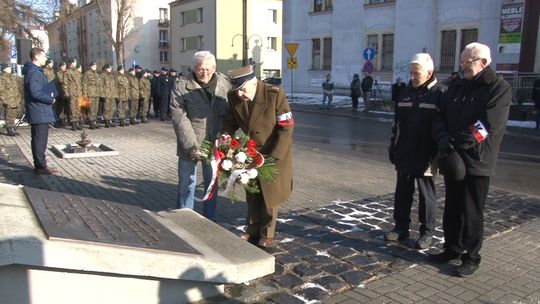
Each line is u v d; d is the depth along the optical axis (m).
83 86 14.71
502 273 4.39
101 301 3.32
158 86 17.78
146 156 10.29
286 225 5.62
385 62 28.23
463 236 4.32
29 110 8.02
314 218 5.91
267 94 4.55
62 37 63.44
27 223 3.35
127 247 3.34
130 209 4.52
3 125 14.87
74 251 3.07
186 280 3.54
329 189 7.61
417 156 4.73
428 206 4.85
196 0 51.19
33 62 8.02
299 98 30.06
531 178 8.93
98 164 9.27
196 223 4.75
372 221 5.82
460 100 4.24
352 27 29.44
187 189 5.37
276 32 52.97
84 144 10.46
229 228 5.50
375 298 3.87
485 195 4.23
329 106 24.34
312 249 4.86
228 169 4.39
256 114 4.54
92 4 65.56
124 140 12.77
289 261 4.53
